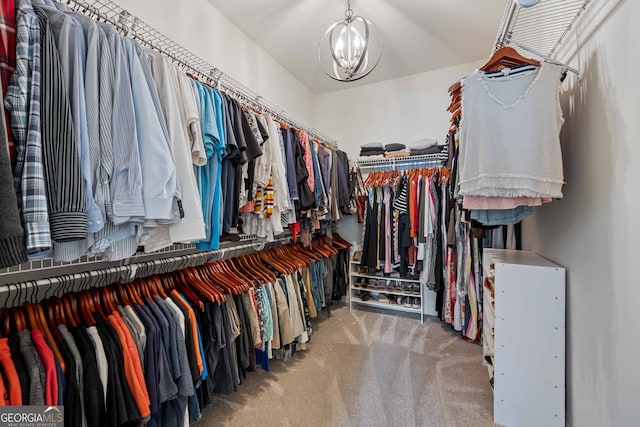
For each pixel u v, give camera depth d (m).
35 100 0.72
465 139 1.33
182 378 1.20
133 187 0.89
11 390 0.75
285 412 1.58
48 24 0.78
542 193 1.19
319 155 2.49
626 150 0.97
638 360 0.90
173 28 1.80
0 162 0.61
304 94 3.46
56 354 0.87
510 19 1.36
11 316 0.98
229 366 1.54
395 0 2.04
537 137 1.21
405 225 2.81
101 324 1.06
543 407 1.41
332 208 2.70
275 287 1.98
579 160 1.32
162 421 1.18
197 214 1.12
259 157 1.67
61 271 1.26
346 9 2.14
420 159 3.08
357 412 1.57
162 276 1.54
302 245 2.81
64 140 0.75
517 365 1.45
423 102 3.19
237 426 1.47
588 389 1.19
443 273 2.74
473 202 1.36
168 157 0.98
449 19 2.24
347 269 3.49
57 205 0.72
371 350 2.29
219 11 2.17
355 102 3.54
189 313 1.31
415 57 2.84
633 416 0.91
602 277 1.10
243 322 1.68
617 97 1.03
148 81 1.01
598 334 1.12
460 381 1.86
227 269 1.91
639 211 0.90
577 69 1.37
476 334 2.40
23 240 0.65
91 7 1.08
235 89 2.23
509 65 1.33
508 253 1.93
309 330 2.38
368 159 3.20
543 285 1.41
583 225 1.26
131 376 1.00
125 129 0.90
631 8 0.95
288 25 2.34
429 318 2.99
